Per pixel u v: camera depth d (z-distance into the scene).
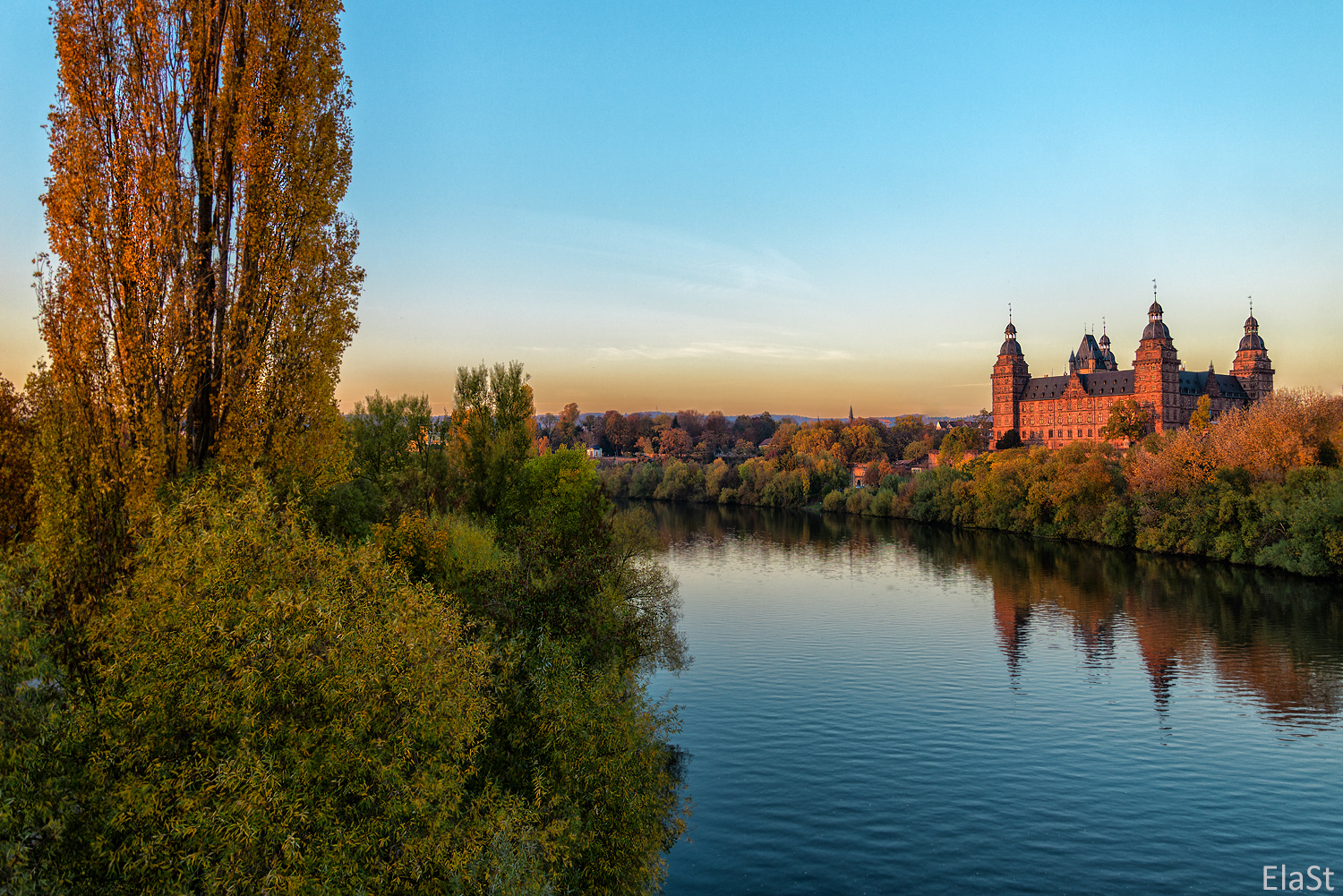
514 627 29.31
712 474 184.38
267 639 15.40
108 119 21.12
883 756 39.31
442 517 46.38
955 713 45.16
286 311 24.39
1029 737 41.72
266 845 14.34
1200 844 30.98
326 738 15.95
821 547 112.06
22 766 14.02
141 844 14.16
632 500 194.62
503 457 54.56
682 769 38.00
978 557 100.00
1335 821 32.62
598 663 30.77
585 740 24.55
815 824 32.66
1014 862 29.84
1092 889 28.09
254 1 23.48
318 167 24.86
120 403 20.70
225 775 13.99
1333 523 75.00
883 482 162.88
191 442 22.66
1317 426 91.81
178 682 15.38
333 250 25.72
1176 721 43.41
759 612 70.75
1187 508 91.81
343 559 19.08
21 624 15.37
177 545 16.56
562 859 21.55
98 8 20.95
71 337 19.94
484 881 17.97
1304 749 39.50
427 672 17.55
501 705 23.86
